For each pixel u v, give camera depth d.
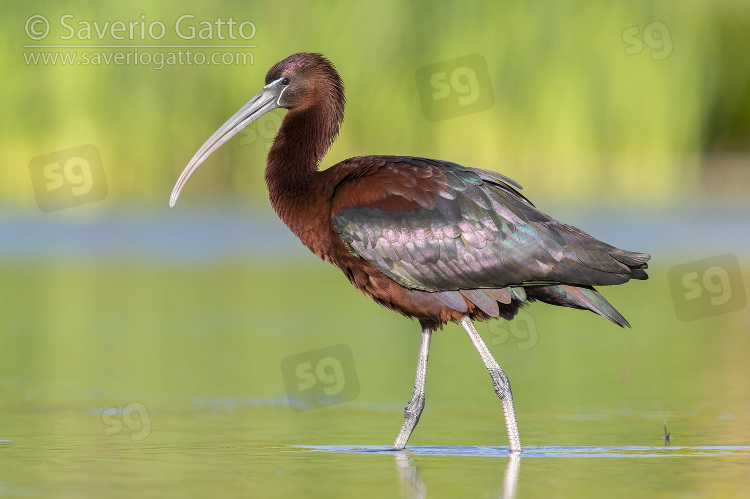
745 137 34.00
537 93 28.86
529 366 15.15
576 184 29.28
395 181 11.41
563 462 9.81
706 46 30.59
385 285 11.46
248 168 28.73
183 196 28.41
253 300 20.05
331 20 28.22
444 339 17.53
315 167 12.31
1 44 27.53
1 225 27.33
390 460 9.90
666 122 29.61
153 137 28.06
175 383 13.59
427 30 28.47
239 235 27.09
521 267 11.02
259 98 12.63
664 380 13.98
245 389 13.37
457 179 11.36
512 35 28.66
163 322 17.73
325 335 17.02
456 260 11.13
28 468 9.41
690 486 8.82
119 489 8.61
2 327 17.19
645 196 29.80
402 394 13.34
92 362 14.80
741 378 14.10
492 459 9.95
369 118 28.50
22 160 27.77
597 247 11.09
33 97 27.70
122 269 22.94
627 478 9.11
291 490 8.60
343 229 11.43
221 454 10.09
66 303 19.31
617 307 20.06
